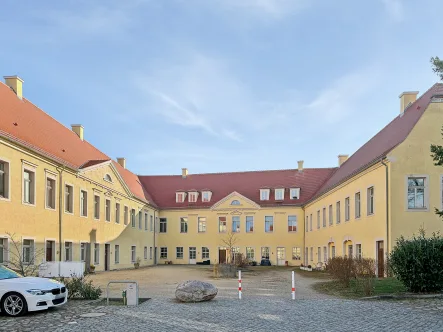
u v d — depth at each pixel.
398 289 16.52
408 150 23.31
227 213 54.28
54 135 31.38
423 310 12.46
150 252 52.09
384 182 23.83
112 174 38.25
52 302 12.52
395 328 10.00
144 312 12.63
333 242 36.25
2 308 12.08
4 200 21.33
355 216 29.70
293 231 52.59
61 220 27.75
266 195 54.72
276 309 13.12
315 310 12.84
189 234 55.03
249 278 28.81
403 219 22.88
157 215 55.34
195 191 56.47
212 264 53.31
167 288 20.98
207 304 14.38
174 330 10.01
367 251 26.73
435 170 23.02
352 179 30.44
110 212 37.81
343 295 17.20
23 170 23.36
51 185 27.22
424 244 15.86
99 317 11.82
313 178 55.22
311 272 36.34
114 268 38.81
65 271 16.31
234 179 58.78
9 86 29.84
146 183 60.59
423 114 23.55
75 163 30.39
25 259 23.33
